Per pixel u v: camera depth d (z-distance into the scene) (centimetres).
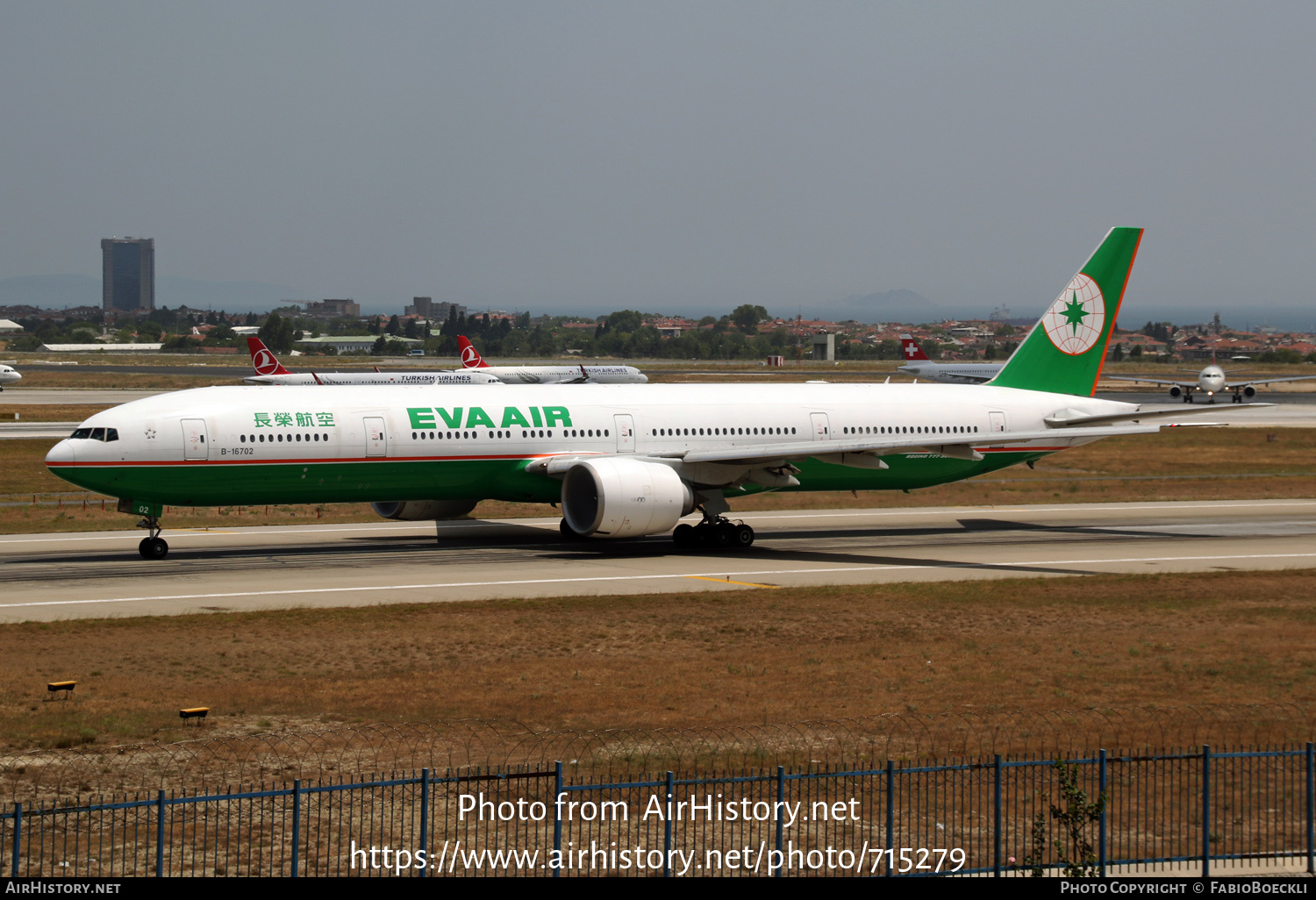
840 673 5966
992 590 8256
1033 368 11888
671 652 6400
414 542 10444
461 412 9844
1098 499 14062
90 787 4247
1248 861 3709
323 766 4491
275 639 6600
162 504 9250
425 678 5800
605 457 9800
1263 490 14938
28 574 8694
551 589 8250
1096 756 4606
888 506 13400
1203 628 7119
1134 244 11950
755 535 11131
